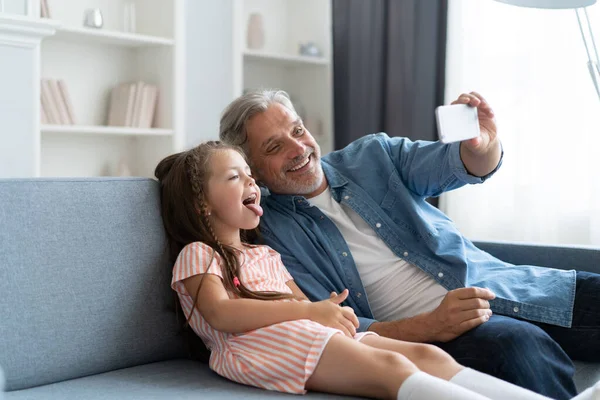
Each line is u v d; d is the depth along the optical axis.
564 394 1.47
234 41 3.88
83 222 1.51
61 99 3.27
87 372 1.48
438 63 3.55
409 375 1.23
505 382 1.26
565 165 3.22
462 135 1.60
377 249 1.84
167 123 3.57
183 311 1.60
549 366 1.45
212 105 3.89
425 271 1.79
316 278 1.78
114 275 1.53
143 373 1.51
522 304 1.71
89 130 3.26
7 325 1.36
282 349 1.37
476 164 1.76
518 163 3.34
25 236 1.42
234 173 1.64
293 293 1.70
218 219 1.66
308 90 4.31
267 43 4.37
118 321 1.53
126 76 3.70
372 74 3.83
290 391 1.34
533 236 3.32
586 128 3.16
